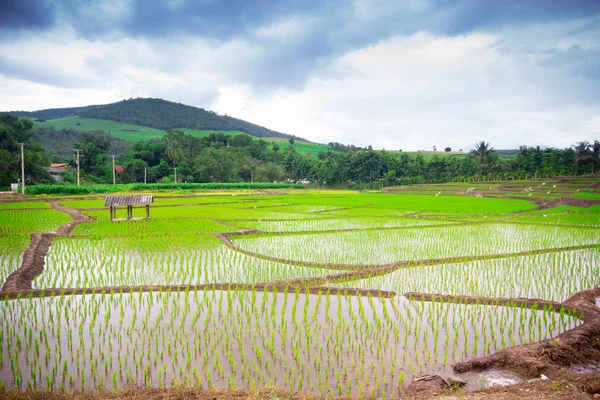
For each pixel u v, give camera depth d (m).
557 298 13.85
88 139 108.62
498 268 17.61
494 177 91.19
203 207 46.69
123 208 44.53
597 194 55.62
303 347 9.52
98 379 8.08
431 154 174.62
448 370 8.56
